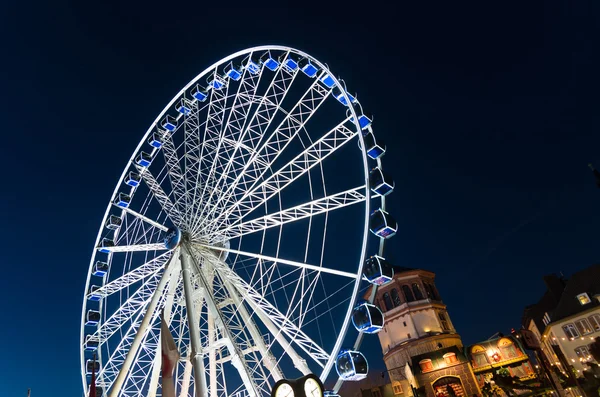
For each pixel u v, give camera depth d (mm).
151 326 29984
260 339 27750
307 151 30688
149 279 33125
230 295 30859
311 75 34875
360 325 24797
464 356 56469
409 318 64062
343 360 24109
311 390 17219
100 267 37781
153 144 39500
